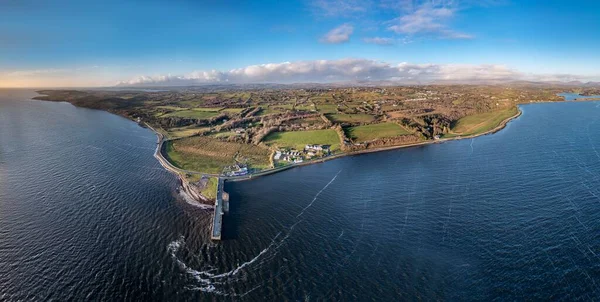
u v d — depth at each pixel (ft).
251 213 317.63
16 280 218.18
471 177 397.19
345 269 231.91
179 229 287.28
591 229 268.00
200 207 333.21
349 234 276.82
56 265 233.76
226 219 305.53
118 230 282.36
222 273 229.25
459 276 221.25
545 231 268.21
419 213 309.01
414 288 212.02
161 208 328.08
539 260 232.12
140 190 372.99
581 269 220.84
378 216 306.55
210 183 394.11
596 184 359.05
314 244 263.08
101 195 354.13
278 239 271.08
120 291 211.00
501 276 218.59
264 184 395.34
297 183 397.39
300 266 235.81
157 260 242.58
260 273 228.84
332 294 208.23
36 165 453.17
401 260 240.32
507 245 251.80
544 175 392.06
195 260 243.19
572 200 321.52
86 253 248.73
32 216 302.45
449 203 327.06
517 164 439.63
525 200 326.03
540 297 199.00
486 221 288.30
